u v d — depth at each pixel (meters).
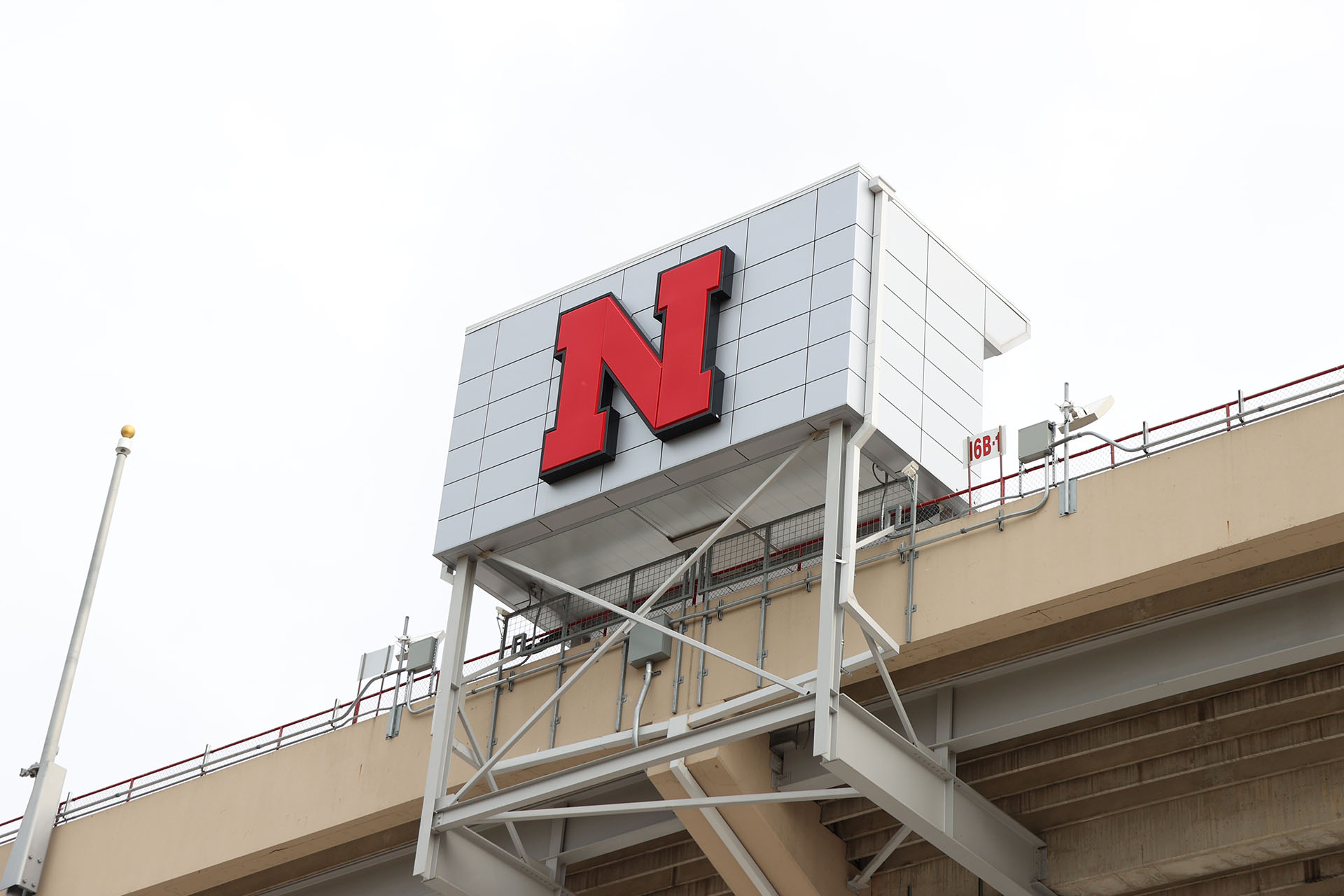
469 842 35.78
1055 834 35.03
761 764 34.88
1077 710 32.56
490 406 38.47
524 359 38.50
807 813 35.94
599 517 35.88
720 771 33.56
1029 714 33.03
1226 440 30.88
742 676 34.09
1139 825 34.09
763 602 34.47
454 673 36.00
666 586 33.53
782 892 35.41
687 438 34.62
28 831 44.22
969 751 35.38
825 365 33.44
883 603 33.28
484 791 37.31
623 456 35.47
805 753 35.28
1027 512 32.44
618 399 36.25
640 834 37.56
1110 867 34.00
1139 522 31.12
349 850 42.53
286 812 40.94
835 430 33.00
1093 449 32.31
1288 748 32.50
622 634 33.81
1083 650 32.91
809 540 35.81
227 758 43.00
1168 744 33.72
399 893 41.94
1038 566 31.81
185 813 43.00
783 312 34.66
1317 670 32.16
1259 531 29.81
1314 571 30.77
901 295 35.09
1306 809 32.34
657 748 32.78
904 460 33.81
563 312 38.44
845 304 33.91
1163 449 31.53
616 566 37.78
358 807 39.53
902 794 31.84
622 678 35.72
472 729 37.69
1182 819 33.66
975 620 32.00
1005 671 33.59
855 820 36.56
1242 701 32.81
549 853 38.41
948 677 33.94
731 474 34.56
